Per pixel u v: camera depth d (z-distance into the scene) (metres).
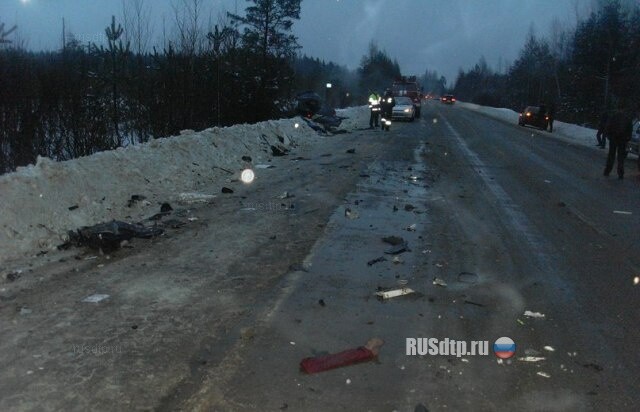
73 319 4.39
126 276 5.41
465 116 47.94
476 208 9.15
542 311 4.83
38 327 4.23
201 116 17.20
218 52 17.98
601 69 47.34
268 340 4.11
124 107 13.71
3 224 6.05
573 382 3.63
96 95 11.84
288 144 17.50
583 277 5.80
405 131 26.39
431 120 38.31
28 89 9.94
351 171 12.67
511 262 6.24
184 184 10.03
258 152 14.82
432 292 5.21
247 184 10.72
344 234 7.18
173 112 15.07
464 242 7.00
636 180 13.35
